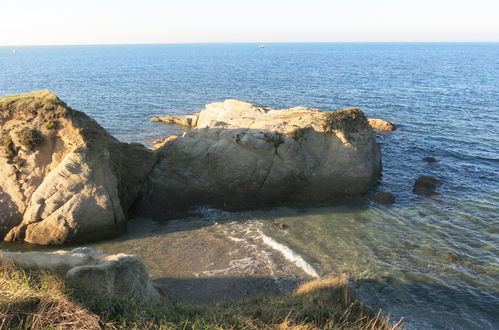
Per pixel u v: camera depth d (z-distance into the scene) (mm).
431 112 52688
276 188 25953
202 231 22125
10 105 21797
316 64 154750
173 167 26125
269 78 98938
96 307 8961
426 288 16594
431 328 14234
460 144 37719
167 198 25438
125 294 10914
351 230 22047
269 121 28672
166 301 13414
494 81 85812
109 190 21531
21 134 21188
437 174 30281
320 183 26750
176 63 171375
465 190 27203
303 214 24312
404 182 28922
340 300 15117
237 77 102500
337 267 18281
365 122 28531
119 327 8500
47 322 7906
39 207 20391
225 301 15305
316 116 28203
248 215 24188
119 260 11844
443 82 85312
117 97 68625
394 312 15062
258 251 19812
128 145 25000
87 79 99250
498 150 35562
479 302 15711
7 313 7809
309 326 11156
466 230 21781
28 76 108000
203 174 25859
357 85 82250
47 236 20250
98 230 20844
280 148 26047
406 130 43500
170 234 21828
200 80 95750
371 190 27625
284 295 15930
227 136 26484
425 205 25125
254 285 17000
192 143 26469
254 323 10695
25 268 9891
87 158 21219
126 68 140500
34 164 21406
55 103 21766
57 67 147500
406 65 143250
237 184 25703
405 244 20391
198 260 19016
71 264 10961
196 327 9281
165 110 57500
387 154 35188
